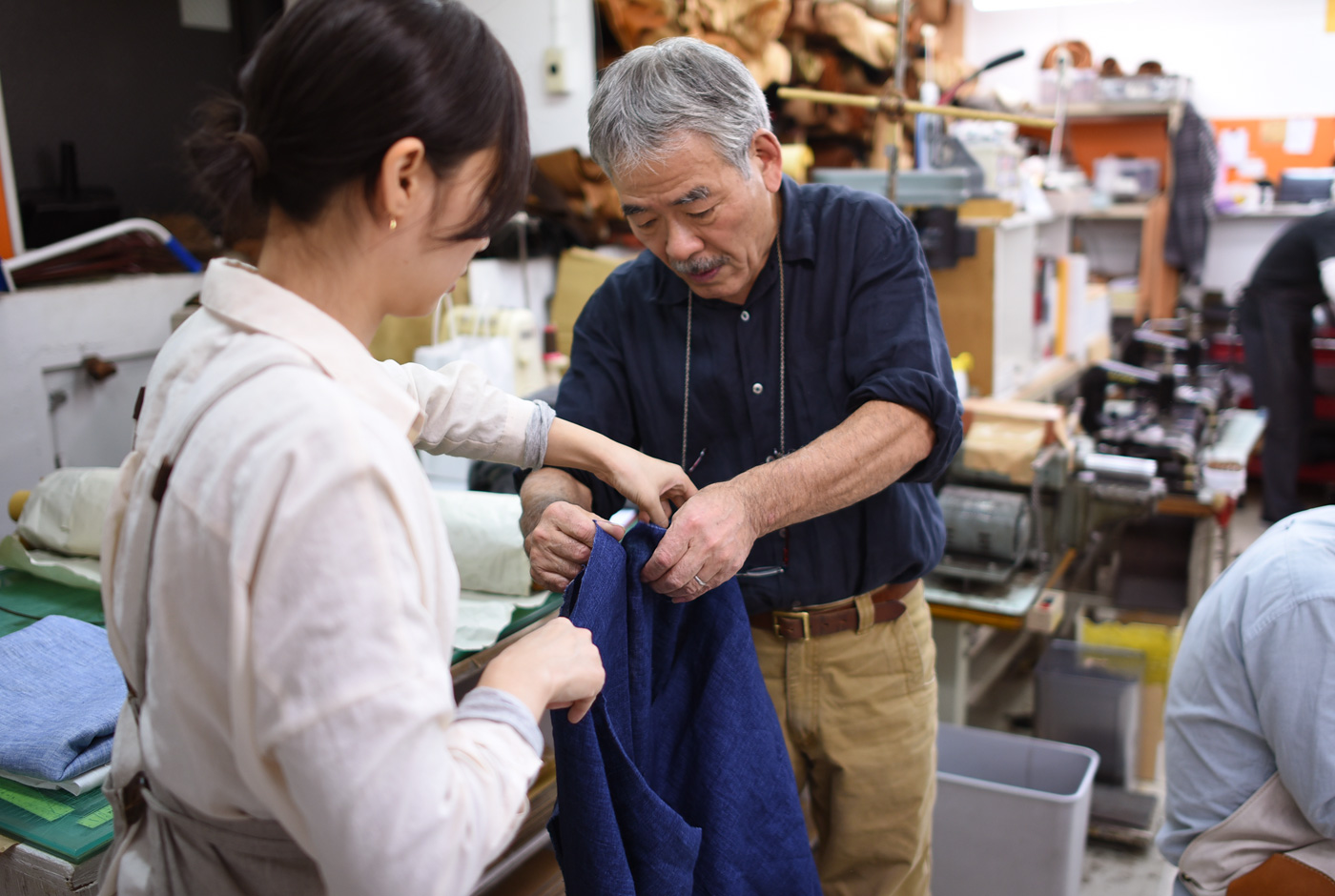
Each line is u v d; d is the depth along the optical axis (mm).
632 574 1055
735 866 1107
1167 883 2340
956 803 2018
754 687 1155
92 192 2820
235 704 615
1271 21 5191
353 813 586
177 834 765
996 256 3092
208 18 3174
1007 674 3334
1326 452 4766
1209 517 2746
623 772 935
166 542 653
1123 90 4914
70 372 2496
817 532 1441
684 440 1497
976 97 3811
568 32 2992
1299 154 5281
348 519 607
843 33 3027
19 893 1098
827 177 2783
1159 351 3588
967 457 2537
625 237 3160
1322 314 4988
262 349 668
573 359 1557
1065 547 2674
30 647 1359
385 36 642
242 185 671
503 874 1418
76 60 2854
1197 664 1573
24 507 1778
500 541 1534
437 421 1045
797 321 1424
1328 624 1359
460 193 706
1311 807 1369
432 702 617
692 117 1155
